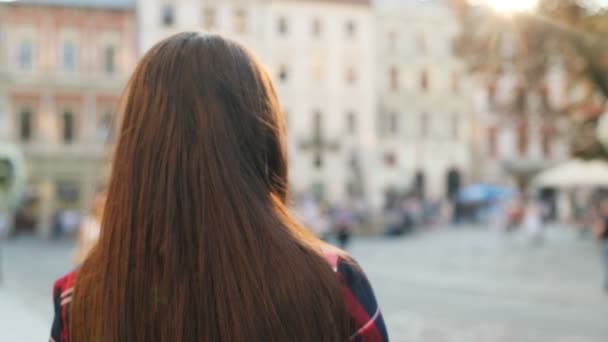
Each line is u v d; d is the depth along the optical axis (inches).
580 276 686.5
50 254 1144.8
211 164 51.0
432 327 403.9
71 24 1892.2
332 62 2128.4
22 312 446.9
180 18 1945.1
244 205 50.5
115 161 54.0
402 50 2256.4
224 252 48.9
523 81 671.8
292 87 2085.4
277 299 47.6
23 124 1857.8
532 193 1924.2
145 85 54.2
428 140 2289.6
